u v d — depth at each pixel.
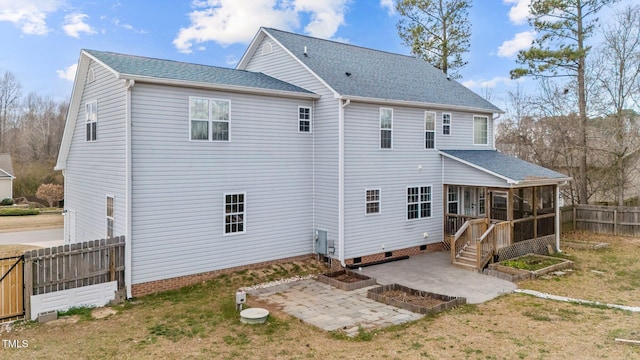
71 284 10.45
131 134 11.46
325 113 15.02
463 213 18.98
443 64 31.78
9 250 18.02
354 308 10.66
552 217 17.69
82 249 10.62
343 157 14.56
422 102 16.73
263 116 14.17
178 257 12.39
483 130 20.09
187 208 12.55
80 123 15.16
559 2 22.33
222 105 13.21
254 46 17.81
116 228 12.20
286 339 8.66
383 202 15.98
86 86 14.32
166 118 12.09
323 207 15.27
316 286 12.70
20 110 52.38
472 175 16.69
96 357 7.81
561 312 10.28
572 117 25.23
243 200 13.77
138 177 11.61
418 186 17.22
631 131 22.94
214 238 13.14
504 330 9.07
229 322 9.64
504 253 15.30
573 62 23.47
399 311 10.42
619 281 13.34
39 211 32.53
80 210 15.30
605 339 8.50
